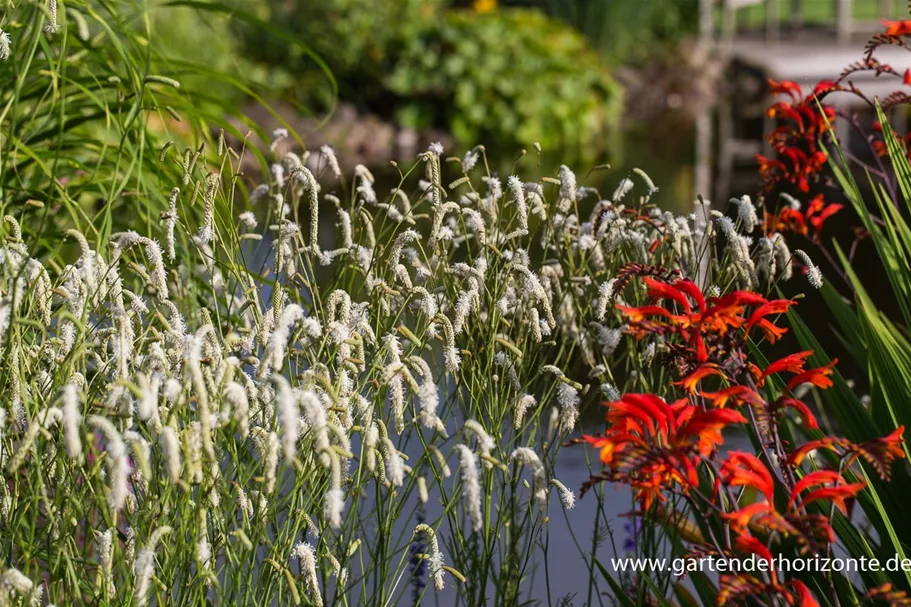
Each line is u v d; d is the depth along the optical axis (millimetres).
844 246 6824
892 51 15938
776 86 3498
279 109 11648
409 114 12430
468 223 2604
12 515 1919
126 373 1900
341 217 2607
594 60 14203
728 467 1744
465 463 1690
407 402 2248
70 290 2090
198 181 2734
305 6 12656
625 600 2357
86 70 3072
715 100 15500
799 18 18734
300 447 2047
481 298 2607
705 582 2371
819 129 3418
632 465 1728
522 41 12953
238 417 1697
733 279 2646
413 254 2676
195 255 3188
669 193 9062
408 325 3061
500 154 12180
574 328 2871
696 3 17125
